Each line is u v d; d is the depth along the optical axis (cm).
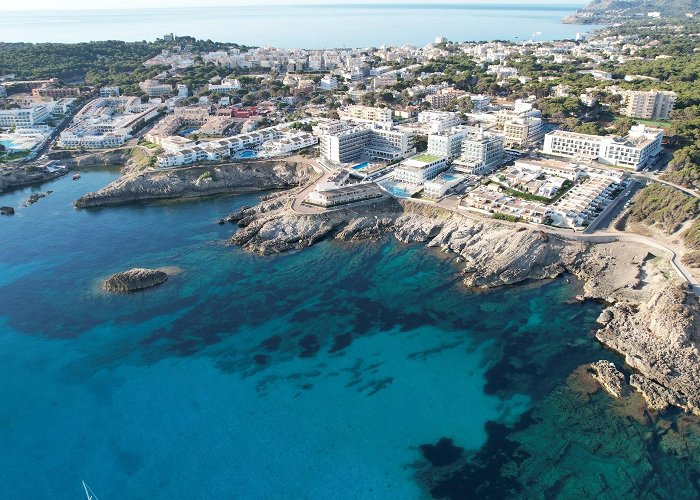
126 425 14225
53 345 17200
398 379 15575
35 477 12850
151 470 12962
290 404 14762
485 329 17550
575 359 16062
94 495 12388
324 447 13488
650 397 14275
